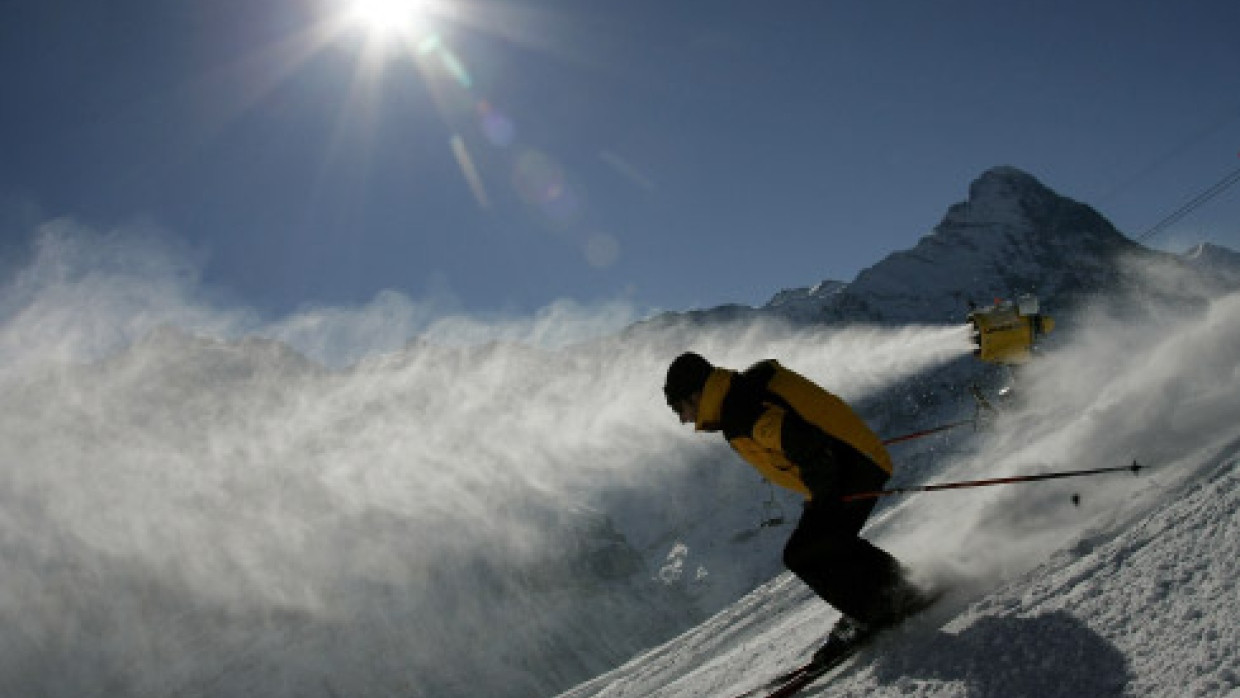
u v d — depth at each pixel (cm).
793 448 400
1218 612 261
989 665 315
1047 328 802
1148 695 245
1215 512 323
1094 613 306
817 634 631
